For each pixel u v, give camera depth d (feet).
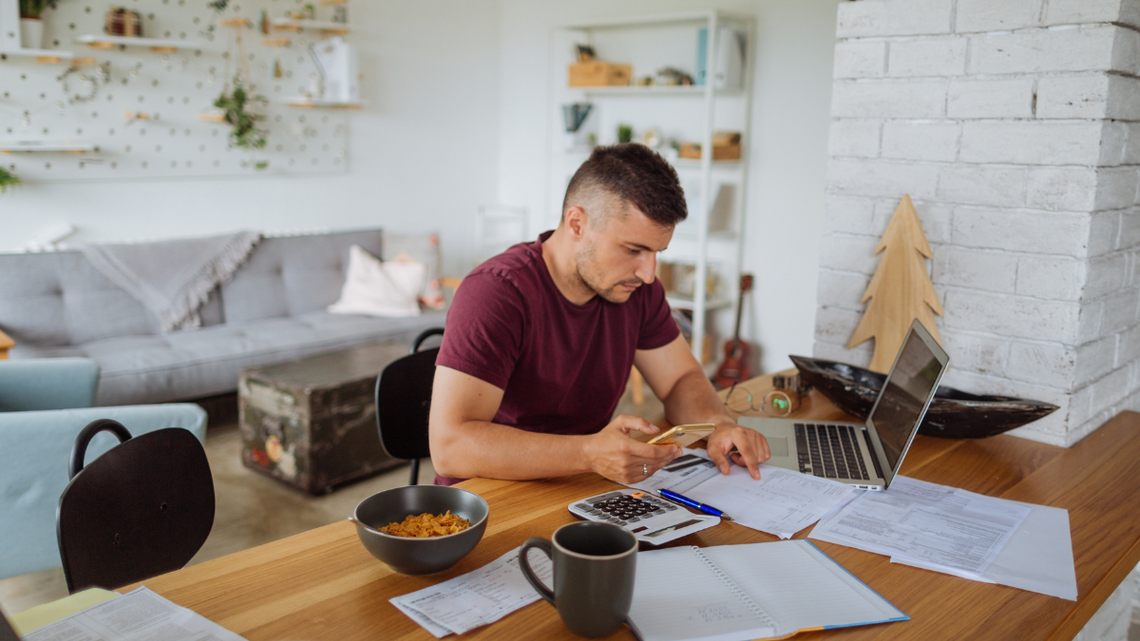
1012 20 4.61
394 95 15.20
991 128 4.80
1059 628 2.75
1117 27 4.27
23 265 10.30
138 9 11.59
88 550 3.34
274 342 11.01
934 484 4.01
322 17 13.79
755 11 12.84
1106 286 4.80
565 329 4.35
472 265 17.30
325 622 2.64
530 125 16.65
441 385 4.03
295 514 8.45
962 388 5.15
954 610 2.82
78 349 10.29
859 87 5.35
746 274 13.43
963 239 5.02
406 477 9.64
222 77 12.66
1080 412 4.78
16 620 2.56
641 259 3.95
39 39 10.53
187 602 2.74
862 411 4.87
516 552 3.15
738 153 13.14
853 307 5.66
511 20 16.56
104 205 11.71
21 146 10.52
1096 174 4.43
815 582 2.94
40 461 5.74
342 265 13.32
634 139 14.65
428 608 2.72
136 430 6.09
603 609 2.47
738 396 5.56
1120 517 3.66
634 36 14.53
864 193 5.46
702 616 2.68
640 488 3.83
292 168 13.84
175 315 11.34
